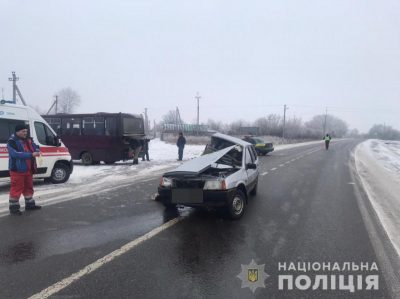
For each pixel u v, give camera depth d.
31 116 10.51
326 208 8.05
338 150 35.75
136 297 3.77
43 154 10.76
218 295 3.85
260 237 5.86
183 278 4.26
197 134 58.22
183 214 7.32
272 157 24.73
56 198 8.88
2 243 5.43
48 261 4.74
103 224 6.53
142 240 5.64
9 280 4.16
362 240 5.75
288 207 8.12
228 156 8.24
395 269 4.64
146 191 9.99
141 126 19.55
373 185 11.66
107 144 17.77
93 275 4.31
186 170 7.12
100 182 11.72
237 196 7.09
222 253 5.11
